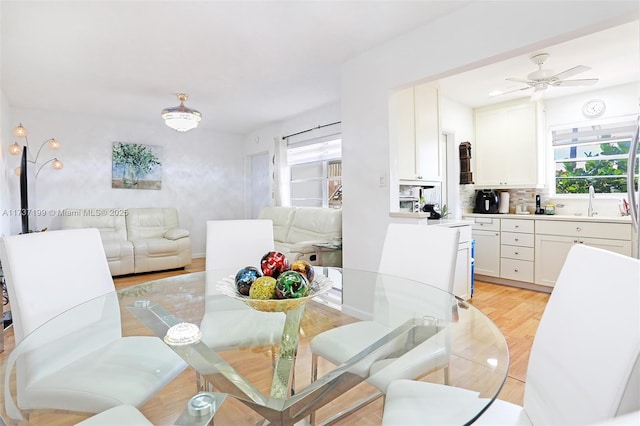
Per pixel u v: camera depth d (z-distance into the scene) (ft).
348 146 11.10
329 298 6.13
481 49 7.69
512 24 7.21
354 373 3.98
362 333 4.78
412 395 3.43
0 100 13.30
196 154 21.52
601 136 13.60
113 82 12.80
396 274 6.67
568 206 14.37
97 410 3.57
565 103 14.25
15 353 4.05
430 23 8.63
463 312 5.05
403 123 11.59
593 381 2.56
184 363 4.30
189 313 5.64
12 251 4.68
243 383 4.14
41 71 11.64
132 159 19.22
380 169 10.16
